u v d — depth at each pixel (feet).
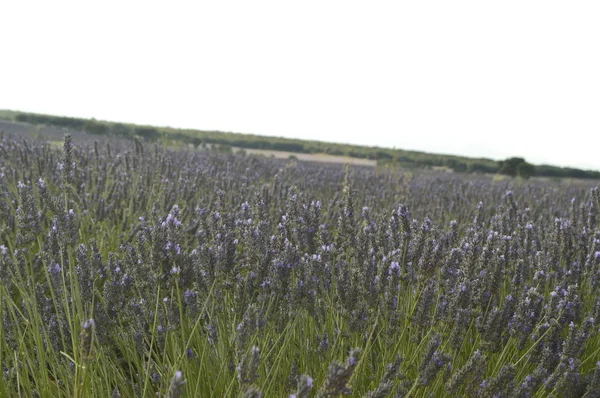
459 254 10.06
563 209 27.86
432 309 9.87
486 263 9.55
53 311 9.66
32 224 9.03
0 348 7.23
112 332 8.71
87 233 14.32
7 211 11.00
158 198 18.25
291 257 8.78
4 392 7.07
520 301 9.46
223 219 10.98
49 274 9.00
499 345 8.98
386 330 8.79
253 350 5.61
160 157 25.40
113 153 29.25
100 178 18.93
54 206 8.91
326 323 9.74
